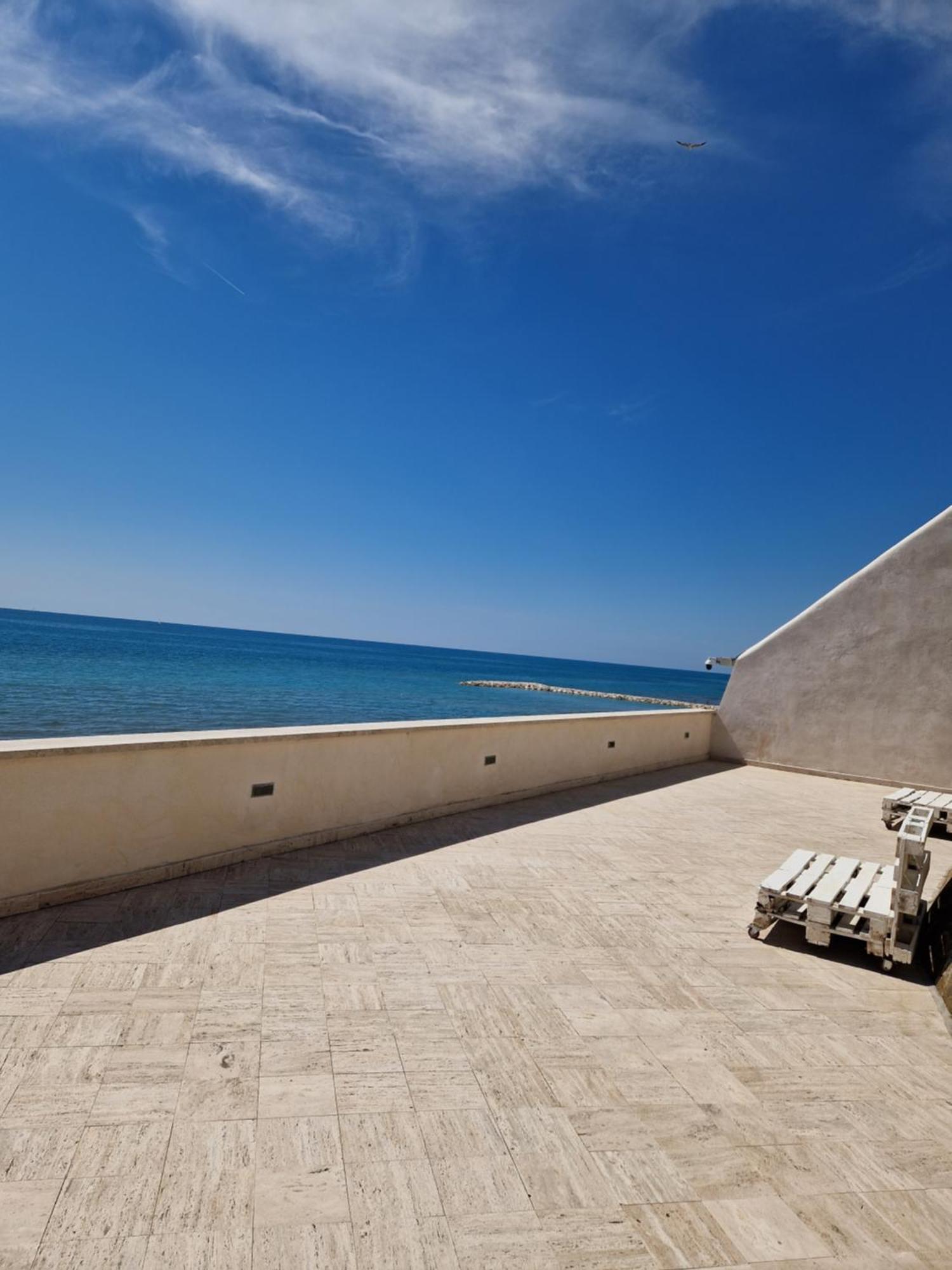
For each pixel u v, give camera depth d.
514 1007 3.54
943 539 10.13
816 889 4.64
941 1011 3.81
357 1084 2.83
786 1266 2.13
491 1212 2.25
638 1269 2.08
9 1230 2.04
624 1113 2.79
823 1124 2.81
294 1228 2.12
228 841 5.25
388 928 4.34
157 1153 2.38
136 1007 3.25
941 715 9.99
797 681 11.26
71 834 4.36
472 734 7.38
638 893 5.31
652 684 140.12
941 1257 2.19
